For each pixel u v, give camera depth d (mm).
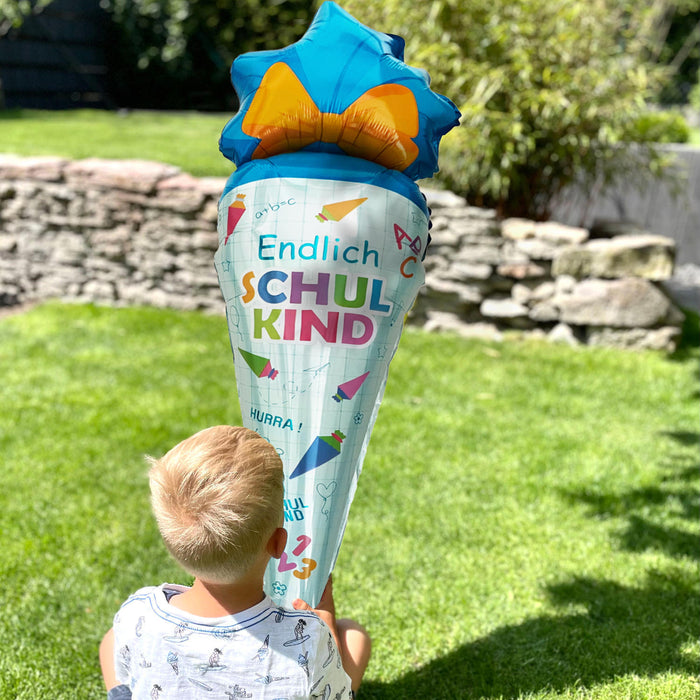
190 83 15008
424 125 1769
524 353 5633
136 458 3947
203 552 1367
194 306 6496
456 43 6012
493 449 4094
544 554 3125
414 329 6145
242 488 1381
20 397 4676
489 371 5250
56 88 14148
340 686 1528
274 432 1768
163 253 6434
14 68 13281
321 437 1746
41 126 10867
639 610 2762
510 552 3143
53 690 2383
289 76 1750
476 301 5977
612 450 4109
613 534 3287
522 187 6422
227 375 5105
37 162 6449
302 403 1742
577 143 6016
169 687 1419
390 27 5977
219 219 1854
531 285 5895
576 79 5824
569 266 5746
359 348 1732
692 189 8734
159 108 15234
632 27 6434
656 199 8828
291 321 1722
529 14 5832
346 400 1742
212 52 14477
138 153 8211
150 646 1435
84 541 3189
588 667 2469
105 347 5582
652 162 6852
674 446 4180
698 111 18766
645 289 5668
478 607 2801
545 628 2670
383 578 2969
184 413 4484
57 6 13773
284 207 1722
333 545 1806
